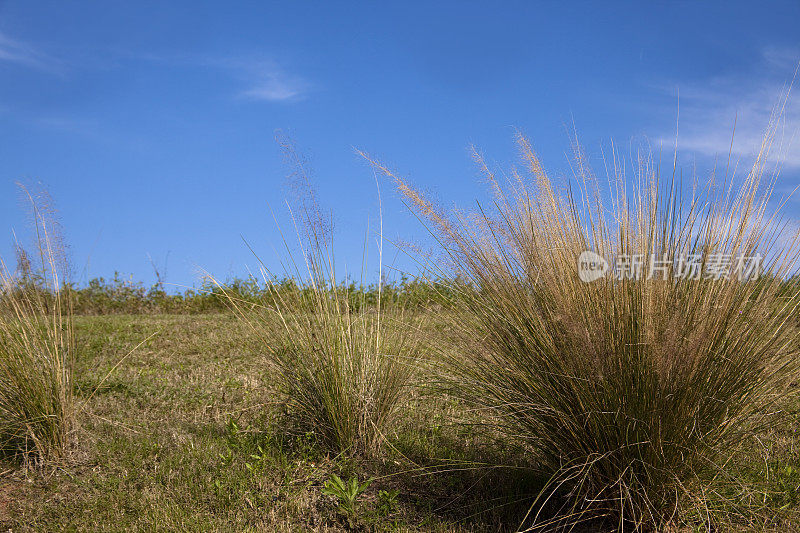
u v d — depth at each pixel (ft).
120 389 20.01
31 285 15.61
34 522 11.99
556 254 11.28
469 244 12.05
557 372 10.86
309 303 15.79
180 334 30.58
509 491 12.94
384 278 16.81
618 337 10.44
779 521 11.30
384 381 14.94
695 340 10.07
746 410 11.07
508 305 11.53
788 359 11.23
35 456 14.23
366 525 11.93
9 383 14.16
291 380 15.24
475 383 12.17
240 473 13.67
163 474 13.83
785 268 11.03
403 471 13.46
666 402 10.18
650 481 10.39
